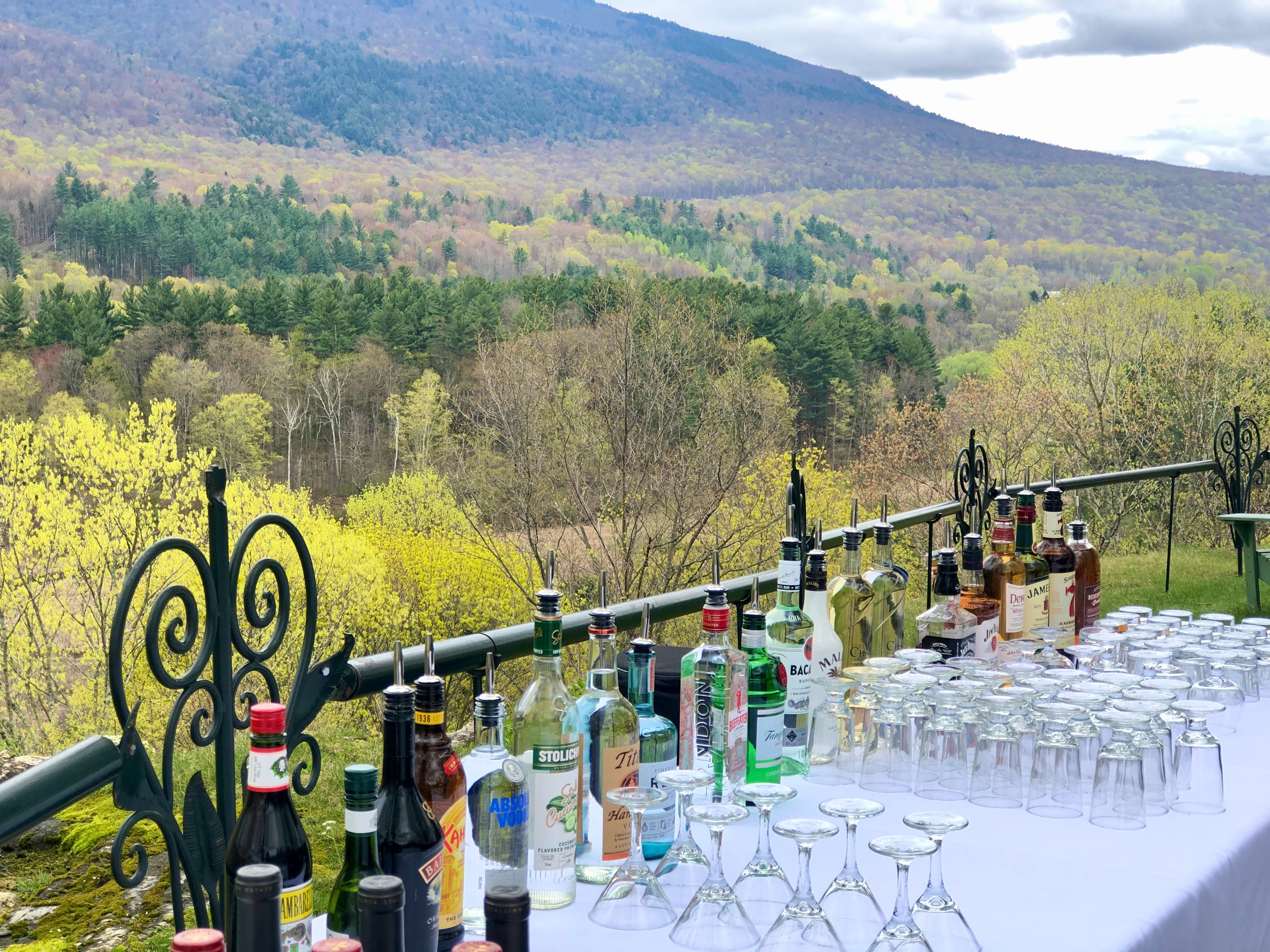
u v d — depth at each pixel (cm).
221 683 120
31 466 1548
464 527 1875
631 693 129
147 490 1584
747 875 113
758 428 1364
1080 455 1645
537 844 112
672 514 1339
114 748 105
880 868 126
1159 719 151
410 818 95
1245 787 159
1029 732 155
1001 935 110
